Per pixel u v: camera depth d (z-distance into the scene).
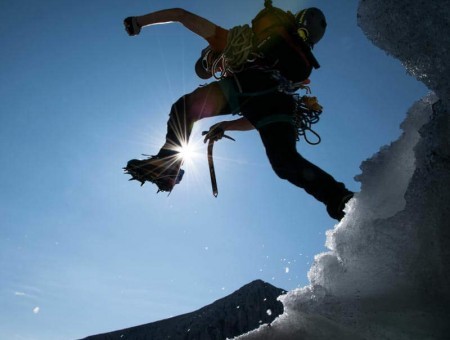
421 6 1.51
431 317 1.34
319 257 1.72
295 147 2.27
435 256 1.37
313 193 2.09
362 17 1.65
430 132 1.48
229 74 2.41
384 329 1.43
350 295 1.53
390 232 1.48
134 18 2.51
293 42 2.37
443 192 1.39
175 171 2.50
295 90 2.43
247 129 2.84
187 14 2.48
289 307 1.73
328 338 1.64
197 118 2.46
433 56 1.51
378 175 1.67
